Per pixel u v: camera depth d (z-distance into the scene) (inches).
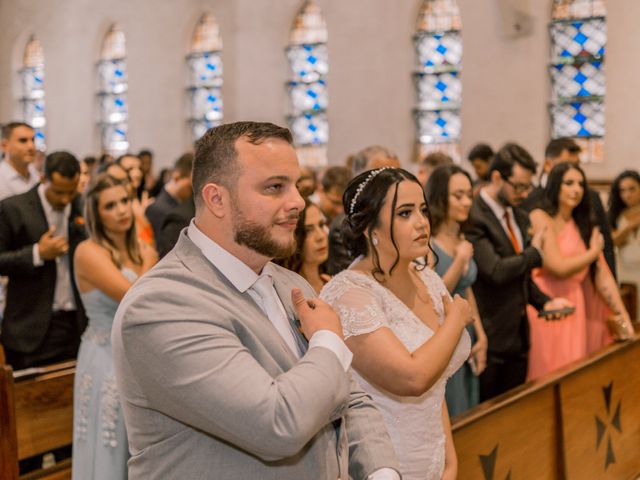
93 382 134.2
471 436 123.0
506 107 412.8
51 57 557.0
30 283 174.2
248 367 62.7
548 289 185.0
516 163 165.8
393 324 93.5
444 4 436.1
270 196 66.9
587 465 159.3
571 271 179.0
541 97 404.5
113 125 544.7
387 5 444.5
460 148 430.9
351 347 90.0
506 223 171.9
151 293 64.2
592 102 399.5
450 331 90.3
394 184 94.3
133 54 524.4
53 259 175.6
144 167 409.4
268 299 70.9
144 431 66.9
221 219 67.9
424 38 442.0
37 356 176.4
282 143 68.1
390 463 72.9
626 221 263.6
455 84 436.1
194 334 62.9
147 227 236.2
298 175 68.4
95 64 543.5
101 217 139.0
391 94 446.0
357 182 96.9
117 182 140.2
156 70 517.0
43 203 181.6
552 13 405.4
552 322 181.8
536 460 141.9
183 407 62.8
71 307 182.1
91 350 136.1
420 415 93.7
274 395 61.8
